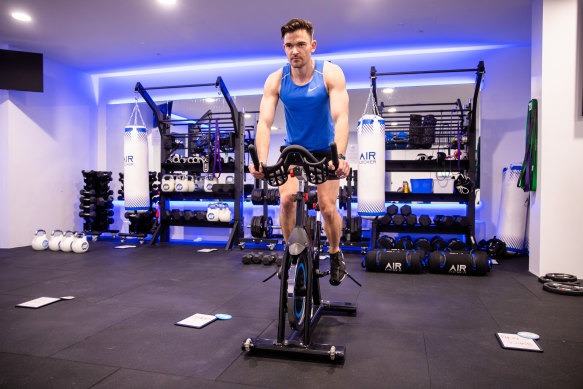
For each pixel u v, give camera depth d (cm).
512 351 182
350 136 605
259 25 463
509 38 502
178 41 514
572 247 336
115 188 675
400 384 149
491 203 534
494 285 324
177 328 212
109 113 677
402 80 573
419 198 492
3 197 532
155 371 159
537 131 351
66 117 618
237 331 207
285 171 168
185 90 646
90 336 199
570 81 334
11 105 535
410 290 306
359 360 171
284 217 215
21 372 158
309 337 174
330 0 400
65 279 338
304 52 183
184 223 573
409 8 418
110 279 338
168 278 343
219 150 545
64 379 152
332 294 293
